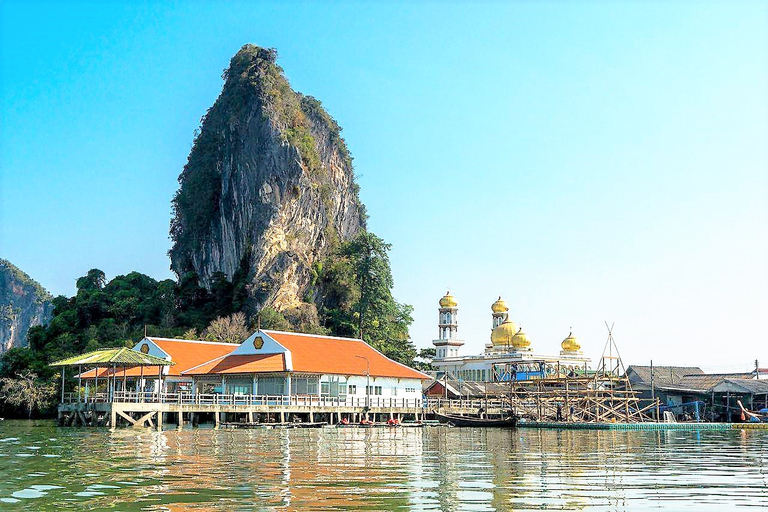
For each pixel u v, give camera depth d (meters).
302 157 188.62
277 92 192.50
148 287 174.00
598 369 103.31
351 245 181.25
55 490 31.59
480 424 87.69
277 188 182.00
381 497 30.30
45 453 47.00
